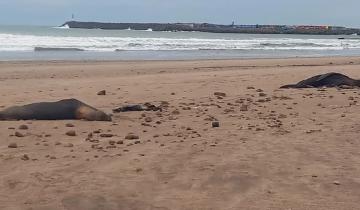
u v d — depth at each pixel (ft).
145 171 24.18
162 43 240.94
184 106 46.70
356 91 57.47
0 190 21.45
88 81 70.23
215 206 19.94
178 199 20.66
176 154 27.32
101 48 191.11
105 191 21.36
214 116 40.86
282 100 50.21
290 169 24.68
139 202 20.29
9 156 26.86
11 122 37.63
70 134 32.94
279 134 32.86
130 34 412.36
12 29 416.67
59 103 39.91
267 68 98.27
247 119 39.24
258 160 26.17
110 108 45.65
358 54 192.75
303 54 186.29
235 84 66.49
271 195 21.16
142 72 87.25
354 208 19.71
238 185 22.35
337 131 33.81
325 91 57.47
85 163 25.50
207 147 28.99
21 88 61.16
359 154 27.58
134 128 35.76
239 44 265.75
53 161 25.90
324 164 25.59
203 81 70.23
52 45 193.26
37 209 19.40
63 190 21.40
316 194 21.27
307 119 39.06
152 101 50.44
